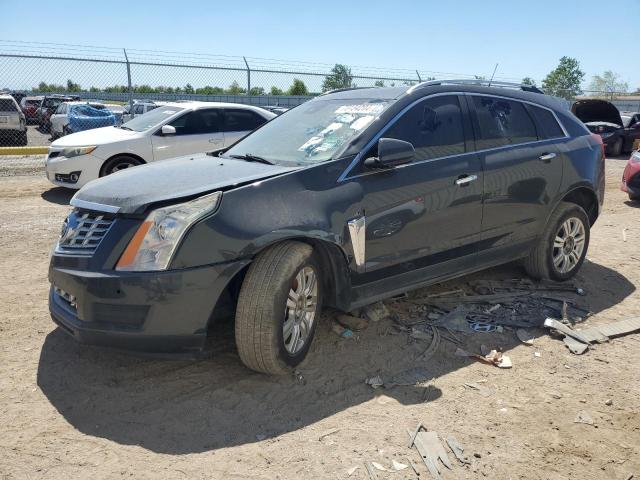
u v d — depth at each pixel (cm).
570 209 508
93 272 305
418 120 410
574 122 537
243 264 314
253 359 327
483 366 367
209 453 271
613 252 647
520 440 289
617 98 3186
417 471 262
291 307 337
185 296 302
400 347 389
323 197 346
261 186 329
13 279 504
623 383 351
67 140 935
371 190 367
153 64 1559
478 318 440
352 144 375
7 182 1038
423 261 405
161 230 303
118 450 271
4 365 349
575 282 532
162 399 317
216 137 988
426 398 326
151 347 306
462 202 418
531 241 489
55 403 310
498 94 476
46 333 396
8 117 1712
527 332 420
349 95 457
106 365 353
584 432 298
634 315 459
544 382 349
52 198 895
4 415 297
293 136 421
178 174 359
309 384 338
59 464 260
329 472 259
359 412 309
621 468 271
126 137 927
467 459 272
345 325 416
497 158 446
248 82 1681
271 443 280
